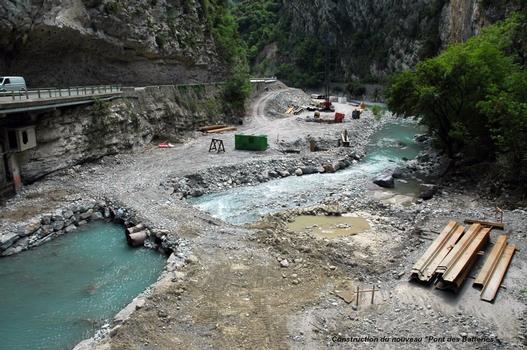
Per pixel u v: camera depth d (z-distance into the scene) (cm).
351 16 13000
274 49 16050
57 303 1809
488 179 3059
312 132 5525
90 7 4228
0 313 1736
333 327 1542
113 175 3384
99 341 1462
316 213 2803
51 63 4134
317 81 13900
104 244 2388
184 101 5309
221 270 1941
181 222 2512
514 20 3819
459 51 3412
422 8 10388
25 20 3531
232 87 6419
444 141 3694
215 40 6912
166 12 5488
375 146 5231
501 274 1803
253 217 2797
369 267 1986
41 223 2453
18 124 2928
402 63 10806
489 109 2855
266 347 1434
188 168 3653
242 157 4147
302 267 1978
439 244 2030
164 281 1828
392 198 3108
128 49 4825
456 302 1661
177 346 1431
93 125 3600
